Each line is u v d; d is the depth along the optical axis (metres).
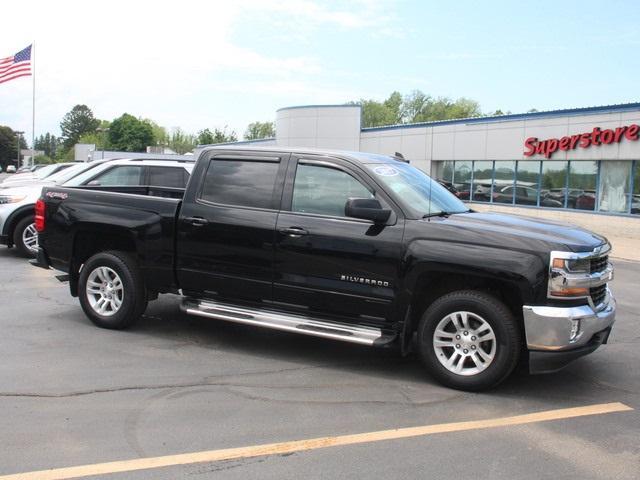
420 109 99.81
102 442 3.78
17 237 11.09
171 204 6.02
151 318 6.92
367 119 96.88
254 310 5.68
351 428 4.11
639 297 9.49
